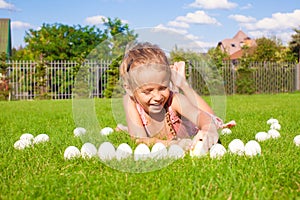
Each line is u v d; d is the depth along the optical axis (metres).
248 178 2.69
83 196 2.44
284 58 27.48
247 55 28.30
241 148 3.54
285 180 2.70
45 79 18.12
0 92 17.70
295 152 3.59
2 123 6.64
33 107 10.80
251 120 6.43
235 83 18.81
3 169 3.15
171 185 2.57
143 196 2.41
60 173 2.99
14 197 2.41
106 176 2.83
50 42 23.94
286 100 12.75
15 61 18.92
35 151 3.83
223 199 2.29
